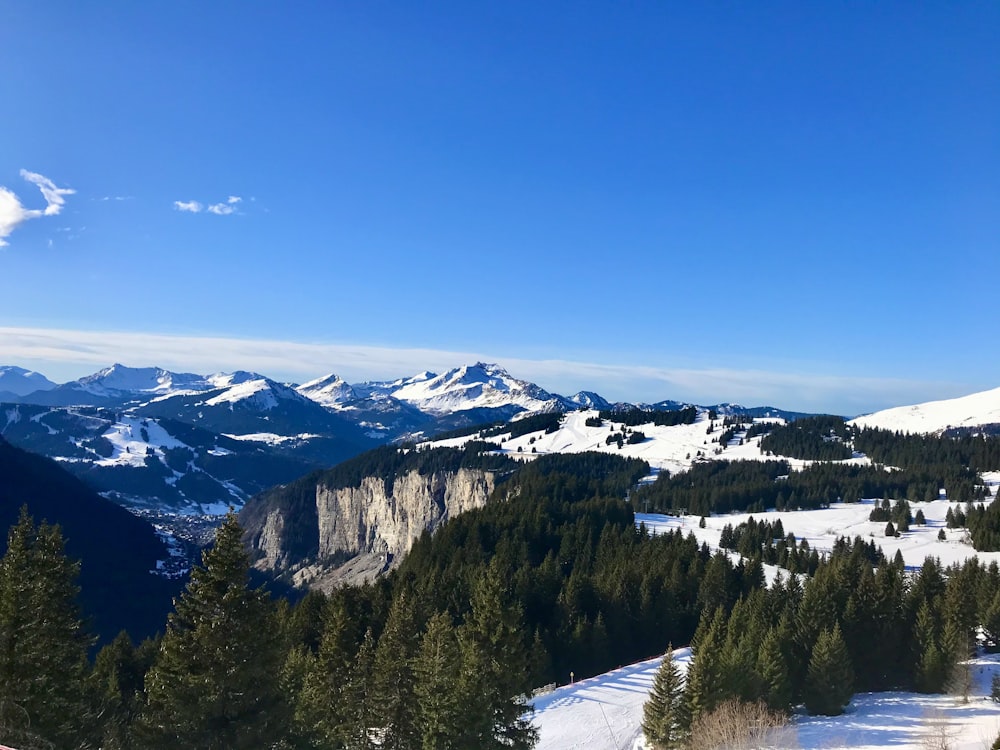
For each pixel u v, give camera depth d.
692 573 98.94
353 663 50.06
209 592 28.72
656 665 73.38
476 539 127.25
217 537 29.48
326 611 77.88
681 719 50.06
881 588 72.50
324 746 36.69
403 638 48.81
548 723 56.34
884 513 175.50
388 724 42.50
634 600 89.75
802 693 63.44
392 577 110.56
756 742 47.78
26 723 32.44
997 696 59.47
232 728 28.45
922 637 68.44
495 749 40.50
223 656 28.31
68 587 36.38
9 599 33.06
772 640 59.38
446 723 37.53
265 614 29.77
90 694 40.09
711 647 56.00
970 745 45.50
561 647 78.69
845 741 50.50
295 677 43.97
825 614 69.06
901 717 57.69
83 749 35.84
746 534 136.50
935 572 87.31
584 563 114.38
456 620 83.19
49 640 34.31
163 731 28.14
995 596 78.94
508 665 45.66
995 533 140.12
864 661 70.44
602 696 63.12
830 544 152.75
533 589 90.19
